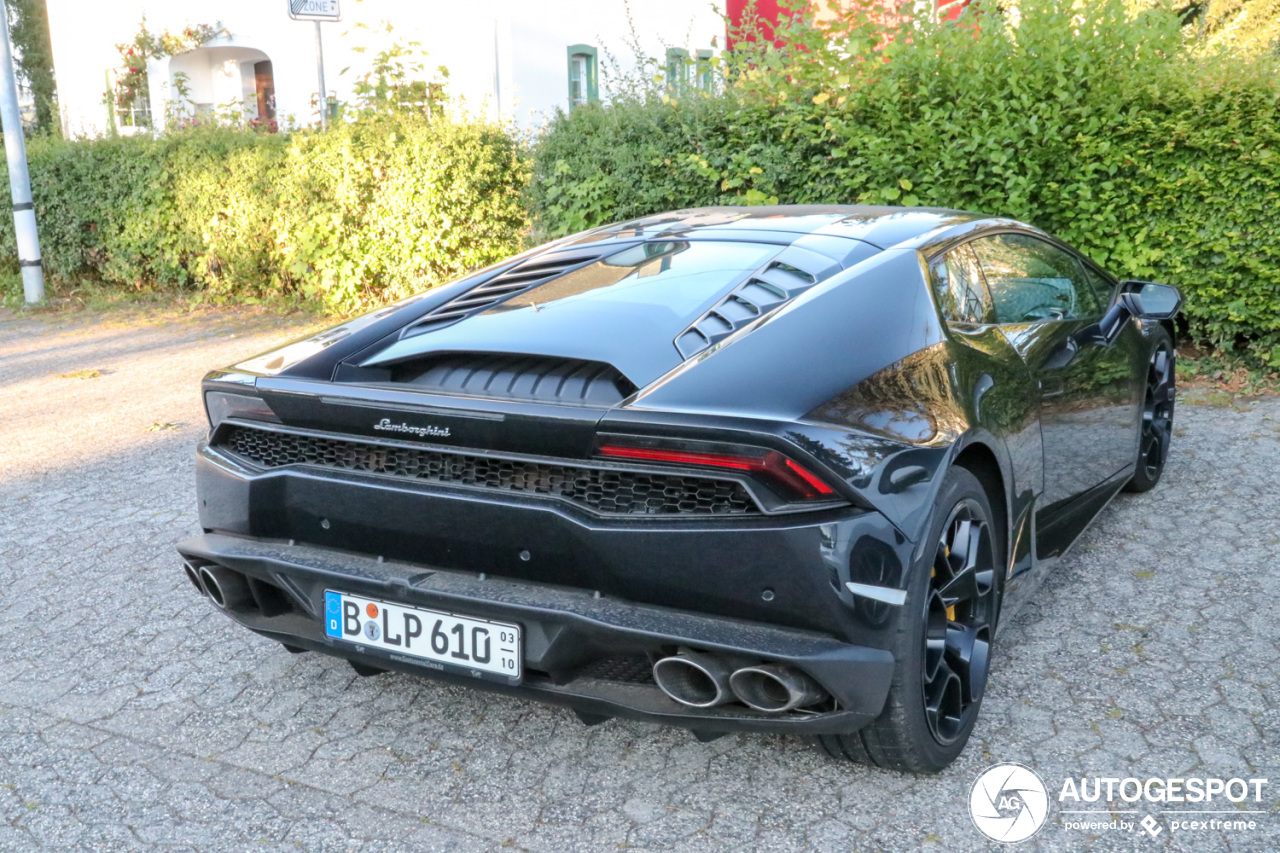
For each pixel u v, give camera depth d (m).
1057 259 3.86
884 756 2.52
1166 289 3.88
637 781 2.66
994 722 2.86
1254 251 6.09
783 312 2.63
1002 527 2.88
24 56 29.66
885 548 2.24
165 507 4.97
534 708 3.05
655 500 2.31
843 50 6.74
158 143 10.89
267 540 2.75
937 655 2.47
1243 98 5.87
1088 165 6.20
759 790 2.60
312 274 10.00
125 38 16.92
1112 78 6.16
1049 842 2.36
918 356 2.61
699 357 2.47
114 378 7.98
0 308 11.73
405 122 9.37
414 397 2.47
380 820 2.53
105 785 2.71
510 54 14.09
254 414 2.76
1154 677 3.07
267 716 3.04
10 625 3.72
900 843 2.37
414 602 2.49
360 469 2.60
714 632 2.23
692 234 3.30
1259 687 2.99
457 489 2.45
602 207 7.39
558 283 3.08
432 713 3.04
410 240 9.23
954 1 6.84
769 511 2.21
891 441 2.33
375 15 14.93
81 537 4.60
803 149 6.84
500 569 2.44
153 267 11.44
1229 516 4.32
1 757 2.86
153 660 3.43
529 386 2.51
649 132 7.21
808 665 2.18
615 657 2.38
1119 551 4.03
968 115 6.38
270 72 17.88
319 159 9.49
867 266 2.85
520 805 2.58
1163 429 4.65
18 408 7.14
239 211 10.35
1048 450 3.20
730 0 17.98
